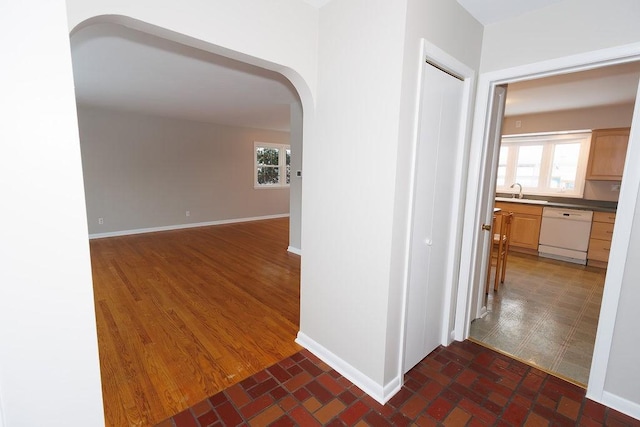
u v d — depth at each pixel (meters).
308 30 1.84
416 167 1.65
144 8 1.22
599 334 1.67
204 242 5.37
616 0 1.55
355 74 1.68
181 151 6.39
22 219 0.86
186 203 6.59
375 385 1.73
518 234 4.98
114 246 4.98
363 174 1.70
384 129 1.57
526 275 3.90
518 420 1.58
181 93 4.09
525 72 1.89
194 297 3.06
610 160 4.23
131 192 5.82
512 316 2.77
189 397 1.72
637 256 1.54
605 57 1.60
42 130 0.87
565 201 4.87
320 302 2.06
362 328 1.78
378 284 1.67
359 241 1.76
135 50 2.57
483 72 2.07
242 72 3.16
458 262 2.28
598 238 4.24
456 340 2.35
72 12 1.06
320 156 1.95
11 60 0.81
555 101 3.90
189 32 1.35
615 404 1.66
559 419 1.59
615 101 3.87
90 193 5.38
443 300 2.23
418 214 1.82
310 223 2.08
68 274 0.95
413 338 1.97
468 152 2.15
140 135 5.80
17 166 0.84
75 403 1.01
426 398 1.73
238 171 7.35
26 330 0.90
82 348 1.00
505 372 1.96
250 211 7.69
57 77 0.88
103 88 3.82
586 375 1.94
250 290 3.27
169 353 2.13
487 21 1.98
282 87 3.75
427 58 1.65
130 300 2.97
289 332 2.44
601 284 3.59
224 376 1.90
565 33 1.72
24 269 0.88
